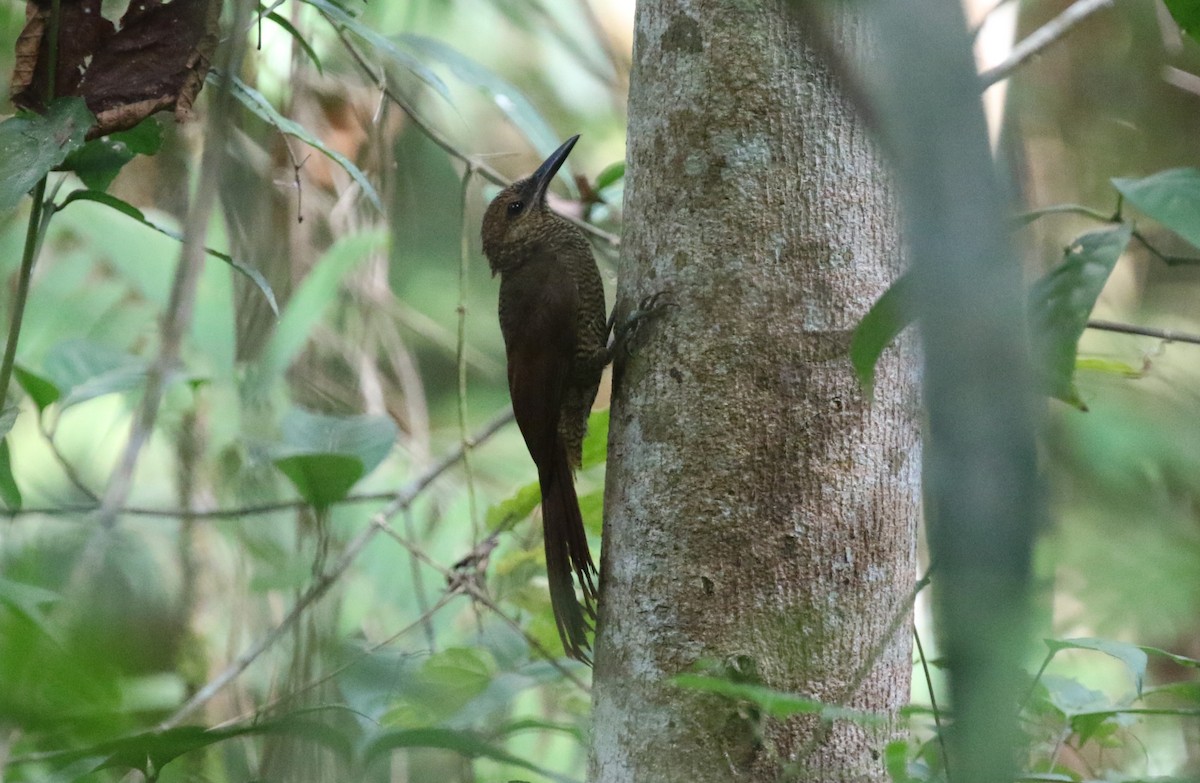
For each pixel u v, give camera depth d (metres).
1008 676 1.38
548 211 7.75
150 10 5.26
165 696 6.56
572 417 7.42
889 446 5.08
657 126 5.34
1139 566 2.57
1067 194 7.98
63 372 7.45
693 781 4.80
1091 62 8.13
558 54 11.75
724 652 4.88
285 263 8.86
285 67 8.82
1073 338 4.19
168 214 9.04
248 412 8.50
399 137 10.51
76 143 4.88
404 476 9.48
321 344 9.33
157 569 7.82
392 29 10.03
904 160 1.50
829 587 4.92
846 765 4.82
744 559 4.93
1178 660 4.69
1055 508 1.80
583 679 7.98
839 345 5.02
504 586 7.89
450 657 6.95
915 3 1.50
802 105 5.09
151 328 9.31
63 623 3.50
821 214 5.06
